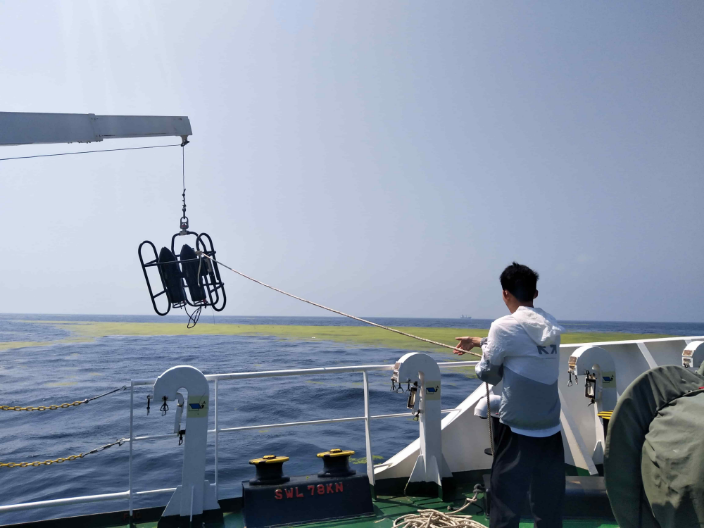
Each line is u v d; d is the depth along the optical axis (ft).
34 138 16.28
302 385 66.13
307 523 12.10
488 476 12.63
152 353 119.85
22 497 25.84
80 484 27.48
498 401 12.32
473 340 10.43
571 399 16.31
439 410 14.15
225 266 17.16
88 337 191.01
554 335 8.71
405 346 142.92
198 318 17.46
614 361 16.12
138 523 12.37
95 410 49.42
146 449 34.22
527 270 9.49
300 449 33.47
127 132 17.90
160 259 16.90
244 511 12.15
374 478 14.08
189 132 18.71
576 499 11.74
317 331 253.85
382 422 43.37
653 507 5.05
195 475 12.21
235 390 61.67
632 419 5.31
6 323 339.57
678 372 5.31
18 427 42.68
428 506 13.29
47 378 76.64
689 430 4.82
